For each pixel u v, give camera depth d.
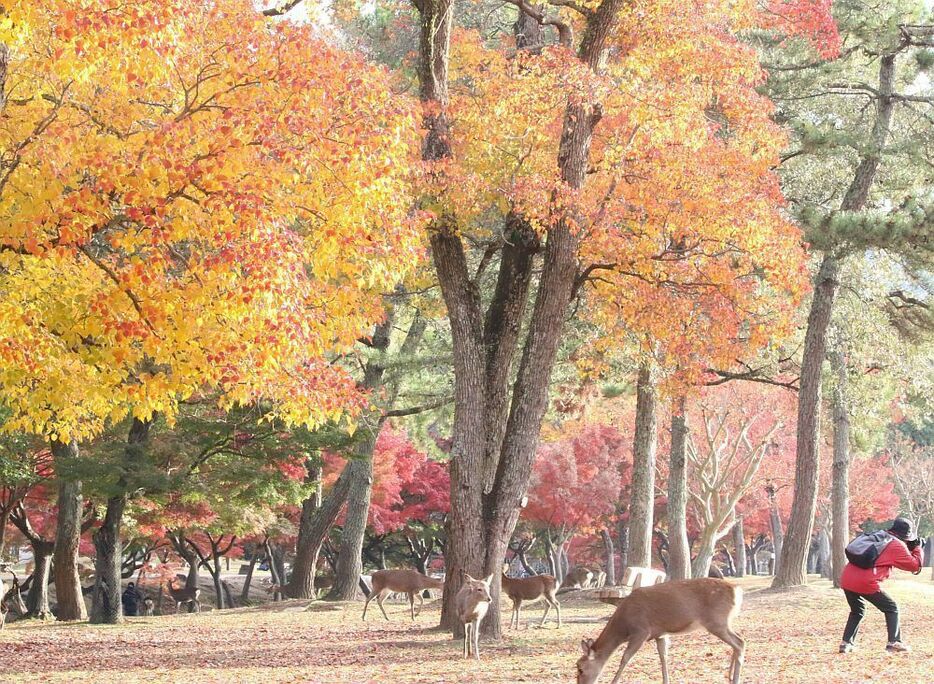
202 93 11.55
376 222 11.90
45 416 12.88
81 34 8.96
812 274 24.75
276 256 10.02
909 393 34.91
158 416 24.08
